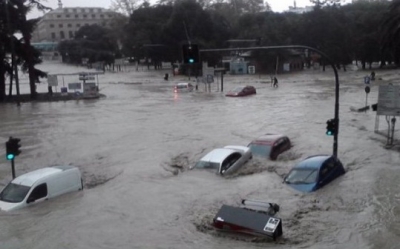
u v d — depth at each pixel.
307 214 15.89
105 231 14.43
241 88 57.19
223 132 32.75
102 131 34.97
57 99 60.44
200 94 61.09
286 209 16.39
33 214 16.28
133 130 34.75
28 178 18.14
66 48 193.75
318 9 109.56
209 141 29.84
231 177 21.02
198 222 15.27
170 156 26.30
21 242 13.56
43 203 17.59
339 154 24.94
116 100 57.69
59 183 18.55
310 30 109.94
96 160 26.33
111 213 16.27
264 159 23.69
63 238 13.84
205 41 110.88
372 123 34.47
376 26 101.25
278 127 33.88
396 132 30.55
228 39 117.25
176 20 114.06
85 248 13.04
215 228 14.47
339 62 104.06
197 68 100.50
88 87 60.22
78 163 25.89
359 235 13.99
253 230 13.78
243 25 133.38
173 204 17.23
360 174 20.88
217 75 95.81
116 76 113.12
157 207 16.91
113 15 191.38
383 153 24.97
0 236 14.06
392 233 14.12
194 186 19.50
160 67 135.50
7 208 16.72
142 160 25.55
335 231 14.34
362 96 51.94
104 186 20.33
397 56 62.34
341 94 54.62
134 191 19.11
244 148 23.77
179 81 89.88
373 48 100.19
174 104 50.50
